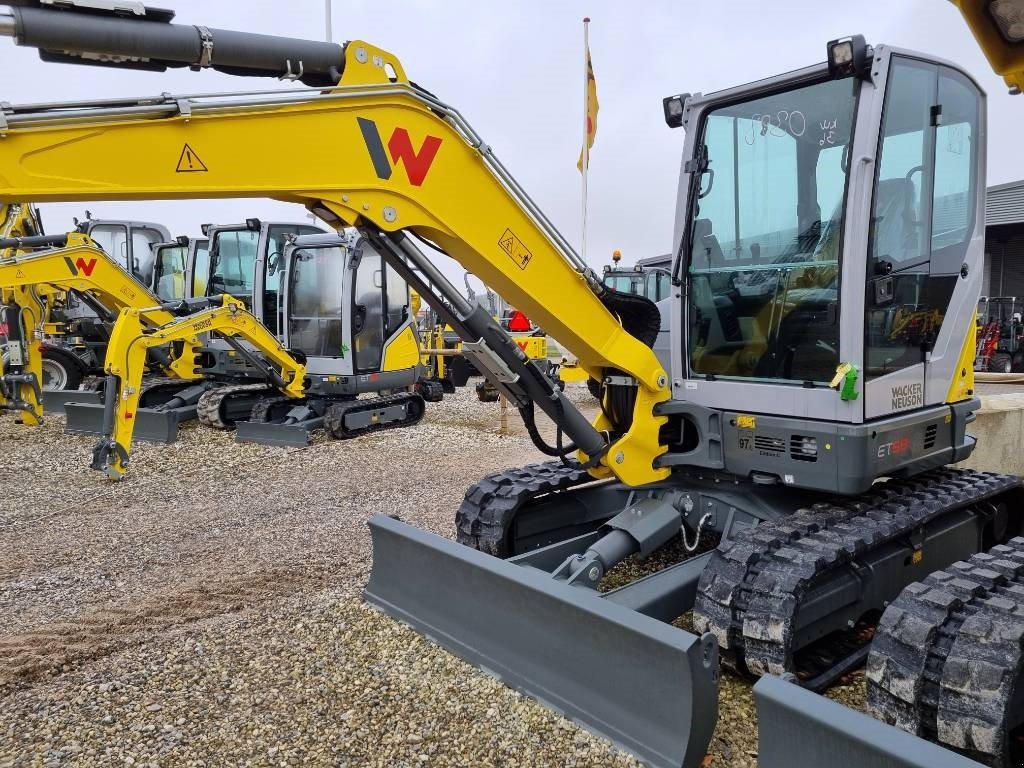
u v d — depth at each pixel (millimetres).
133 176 2779
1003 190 22547
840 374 3523
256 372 11211
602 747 2941
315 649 3834
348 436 9938
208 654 3840
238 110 2973
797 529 3543
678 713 2764
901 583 3896
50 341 13039
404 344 10953
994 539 4852
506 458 8789
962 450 4340
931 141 3887
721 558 3471
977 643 2680
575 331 3969
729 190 4031
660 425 4309
